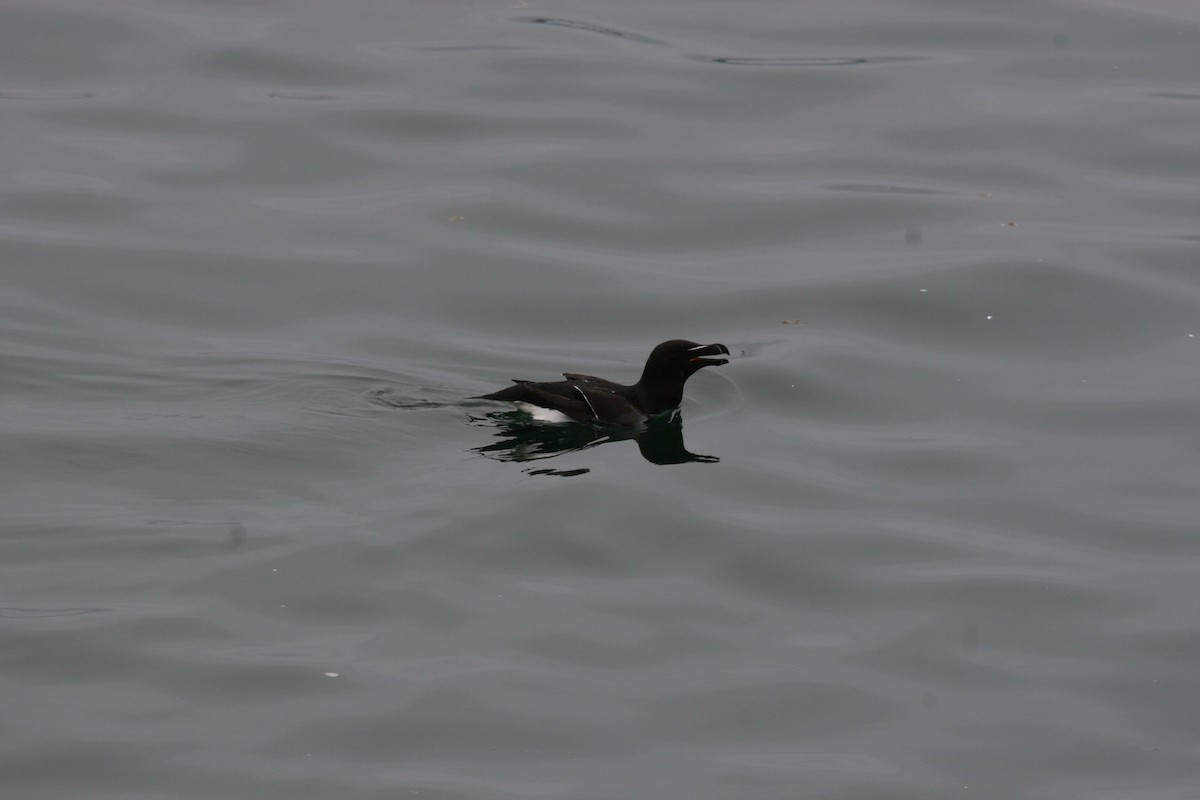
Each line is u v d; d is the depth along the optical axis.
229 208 21.50
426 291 19.58
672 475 15.42
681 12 29.34
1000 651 12.59
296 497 14.52
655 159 23.23
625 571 13.58
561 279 19.98
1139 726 11.66
